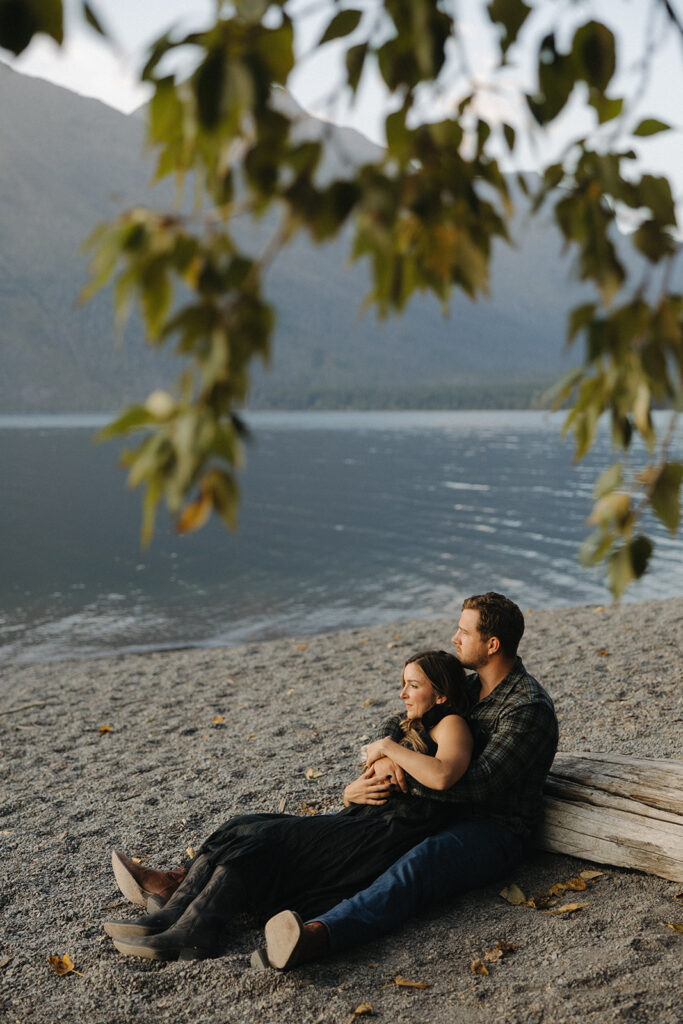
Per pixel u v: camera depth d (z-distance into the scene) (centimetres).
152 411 113
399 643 1205
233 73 106
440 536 3055
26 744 796
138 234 116
